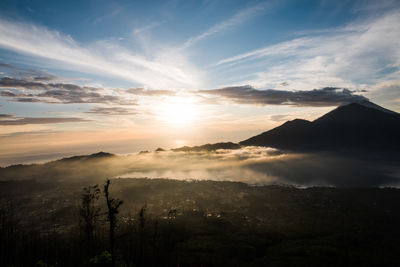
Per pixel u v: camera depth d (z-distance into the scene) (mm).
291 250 167250
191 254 159125
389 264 149000
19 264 121250
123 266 103688
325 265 146750
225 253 163375
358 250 167375
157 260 142125
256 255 165000
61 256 129750
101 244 148500
